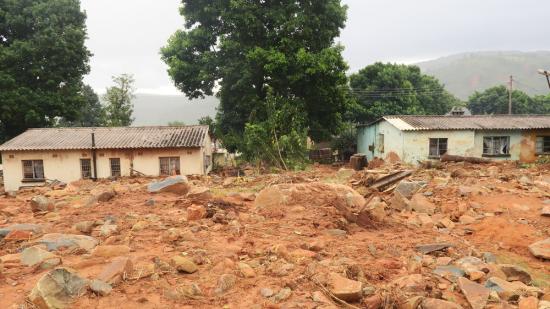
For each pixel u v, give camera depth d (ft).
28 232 22.06
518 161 79.20
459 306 14.24
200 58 103.65
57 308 12.98
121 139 82.12
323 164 107.55
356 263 18.48
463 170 51.55
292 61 92.79
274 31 96.89
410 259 20.36
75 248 19.36
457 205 34.35
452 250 22.95
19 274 15.87
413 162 82.79
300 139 77.82
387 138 92.07
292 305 13.74
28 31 106.22
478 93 199.41
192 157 79.66
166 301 13.97
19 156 78.54
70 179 79.15
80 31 107.76
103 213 28.73
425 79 174.50
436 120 88.79
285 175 55.21
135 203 32.27
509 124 85.46
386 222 28.96
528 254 25.27
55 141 81.15
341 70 98.32
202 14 102.12
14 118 100.94
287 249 20.29
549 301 15.33
